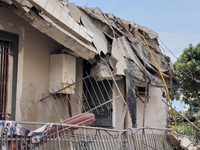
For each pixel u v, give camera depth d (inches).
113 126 306.7
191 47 565.3
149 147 291.6
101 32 273.6
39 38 239.5
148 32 375.6
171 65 375.9
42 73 239.1
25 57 225.5
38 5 181.3
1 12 209.3
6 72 214.7
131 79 270.4
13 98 213.8
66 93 241.6
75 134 199.3
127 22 358.6
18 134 152.7
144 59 320.5
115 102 317.7
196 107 565.6
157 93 430.6
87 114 209.9
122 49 291.7
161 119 435.5
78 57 279.6
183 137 354.9
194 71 518.9
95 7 302.5
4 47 214.1
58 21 199.5
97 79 242.7
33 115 228.7
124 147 241.1
